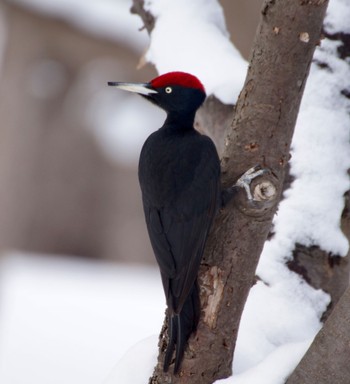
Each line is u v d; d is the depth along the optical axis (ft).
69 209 124.98
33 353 79.66
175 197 28.73
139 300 99.04
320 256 31.73
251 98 27.61
